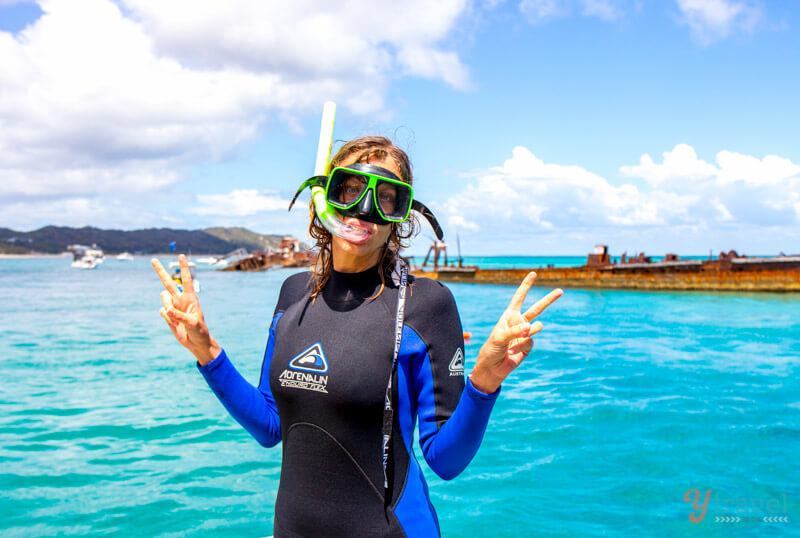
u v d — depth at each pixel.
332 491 1.69
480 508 4.34
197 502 4.45
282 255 79.19
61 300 27.06
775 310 20.42
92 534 3.95
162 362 10.45
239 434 6.11
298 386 1.73
